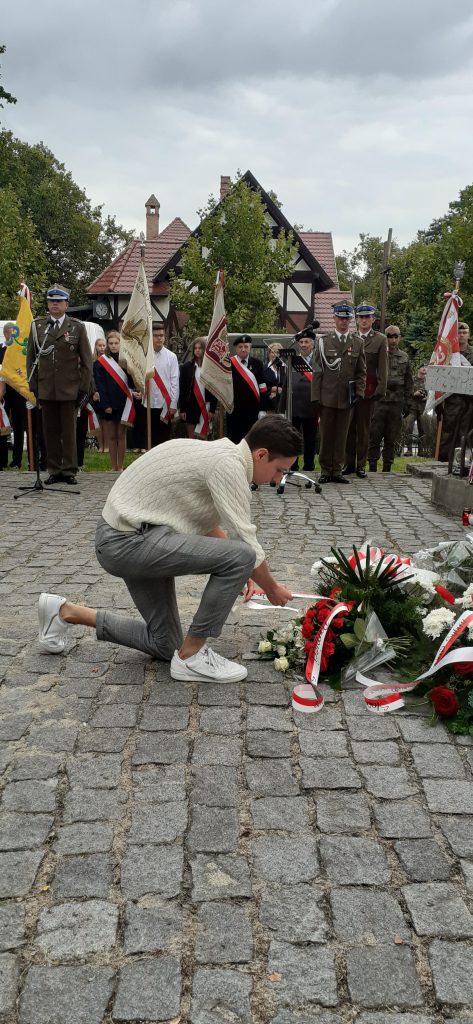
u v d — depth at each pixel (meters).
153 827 2.48
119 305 29.39
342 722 3.20
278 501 8.49
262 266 21.48
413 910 2.12
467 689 3.24
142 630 3.71
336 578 4.09
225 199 21.38
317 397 9.57
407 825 2.50
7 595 4.90
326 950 1.99
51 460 9.58
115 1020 1.79
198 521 3.37
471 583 3.81
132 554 3.28
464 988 1.88
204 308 21.64
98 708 3.29
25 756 2.90
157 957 1.96
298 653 3.79
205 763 2.86
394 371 11.08
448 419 11.38
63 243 53.59
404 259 43.66
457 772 2.82
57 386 9.15
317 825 2.49
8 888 2.20
